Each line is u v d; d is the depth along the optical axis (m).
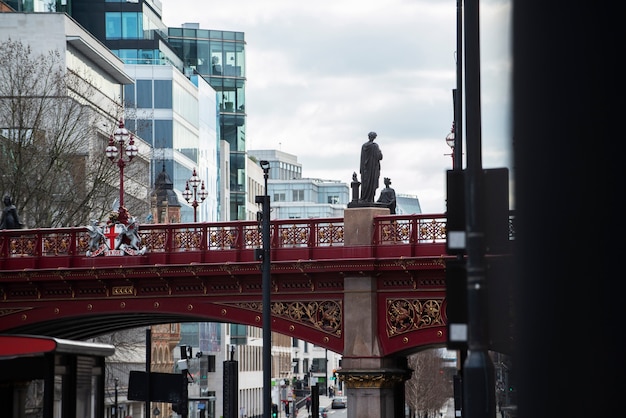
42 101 112.50
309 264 74.12
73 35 155.50
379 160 75.06
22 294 80.06
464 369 25.95
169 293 77.94
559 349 21.14
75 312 79.38
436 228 73.06
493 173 26.12
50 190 107.81
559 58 20.30
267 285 67.19
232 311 77.25
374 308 74.19
